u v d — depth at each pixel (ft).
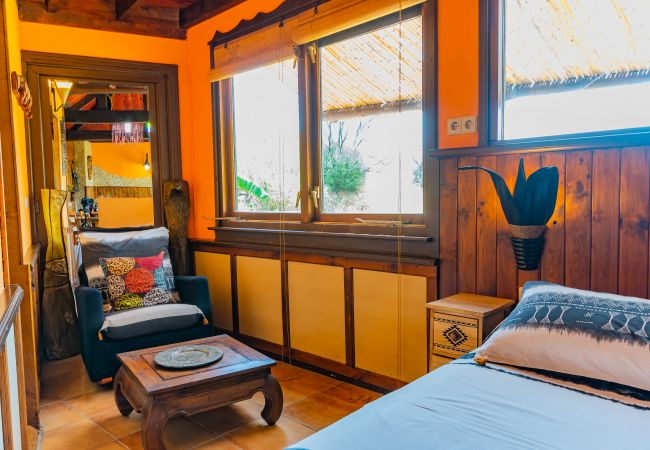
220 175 13.05
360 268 9.57
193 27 13.52
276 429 8.03
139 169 14.61
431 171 8.32
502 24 7.49
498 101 7.52
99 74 12.85
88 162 14.89
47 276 11.77
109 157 14.83
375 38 9.30
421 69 8.60
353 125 9.91
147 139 14.44
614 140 6.17
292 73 10.97
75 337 12.04
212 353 7.93
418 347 8.66
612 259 6.35
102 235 11.53
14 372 5.42
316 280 10.49
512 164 7.25
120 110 14.47
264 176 12.00
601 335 4.84
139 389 7.20
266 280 11.70
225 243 12.70
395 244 9.00
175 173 13.92
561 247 6.80
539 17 7.18
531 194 6.66
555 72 7.09
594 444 3.68
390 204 9.35
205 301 10.95
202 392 7.16
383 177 9.43
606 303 5.17
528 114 7.37
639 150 6.08
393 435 3.90
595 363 4.74
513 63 7.48
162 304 10.76
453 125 7.96
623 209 6.23
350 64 9.82
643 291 6.10
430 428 3.99
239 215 12.72
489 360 5.48
